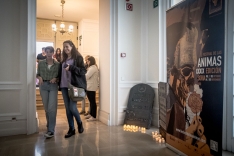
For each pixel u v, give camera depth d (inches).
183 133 89.5
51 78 115.1
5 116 119.0
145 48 152.8
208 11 76.4
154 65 143.8
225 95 96.1
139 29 153.3
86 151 94.7
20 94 122.6
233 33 93.5
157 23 140.0
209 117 76.0
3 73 119.1
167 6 134.8
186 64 88.4
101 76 160.7
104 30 155.5
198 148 80.9
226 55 95.8
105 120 149.1
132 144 104.8
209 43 76.0
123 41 147.4
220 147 71.1
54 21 277.7
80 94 110.9
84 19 271.0
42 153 91.9
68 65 108.6
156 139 112.0
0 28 118.6
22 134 121.0
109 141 109.2
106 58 152.3
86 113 181.0
